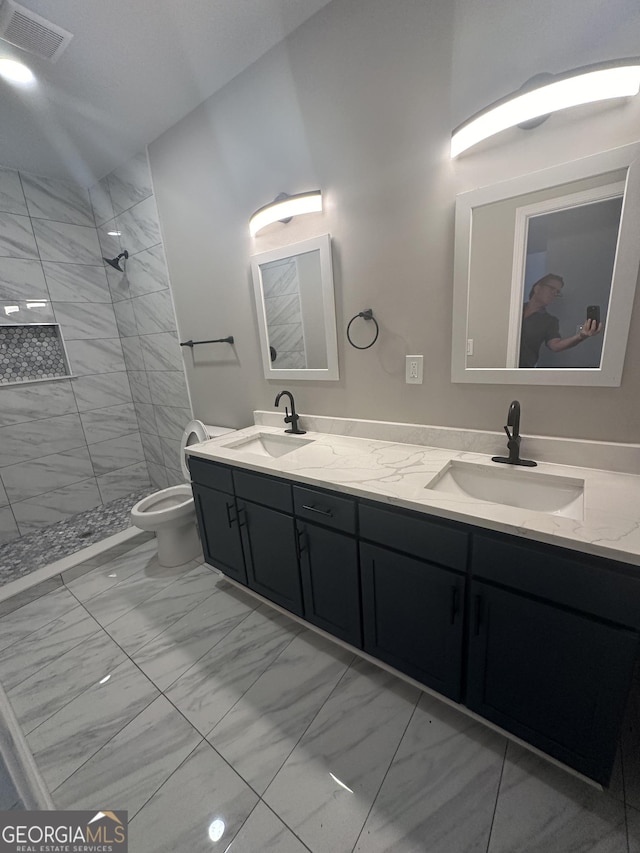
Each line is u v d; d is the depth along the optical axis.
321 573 1.48
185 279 2.35
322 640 1.65
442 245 1.37
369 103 1.39
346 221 1.57
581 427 1.26
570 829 0.97
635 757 1.11
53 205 2.67
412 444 1.63
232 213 1.96
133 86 1.72
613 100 1.01
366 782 1.11
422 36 1.23
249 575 1.82
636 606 0.84
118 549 2.43
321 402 1.92
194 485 1.93
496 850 0.94
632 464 1.19
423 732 1.24
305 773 1.15
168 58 1.56
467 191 1.27
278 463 1.53
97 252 2.93
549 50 1.05
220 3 1.32
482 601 1.07
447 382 1.50
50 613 1.94
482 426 1.46
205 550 2.03
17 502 2.71
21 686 1.53
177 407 2.83
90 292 2.92
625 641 0.86
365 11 1.31
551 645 0.98
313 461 1.52
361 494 1.24
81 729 1.33
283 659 1.56
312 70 1.48
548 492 1.24
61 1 1.26
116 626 1.83
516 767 1.12
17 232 2.53
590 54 1.01
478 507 1.06
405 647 1.31
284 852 0.98
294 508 1.48
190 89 1.77
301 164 1.63
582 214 1.11
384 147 1.40
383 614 1.33
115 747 1.27
